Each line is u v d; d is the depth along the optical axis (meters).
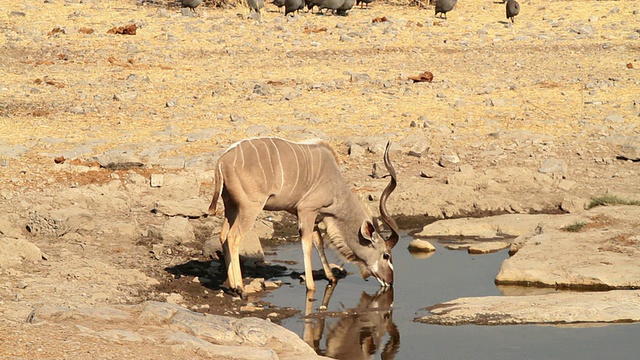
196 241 30.66
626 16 68.44
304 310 25.47
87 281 25.75
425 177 37.50
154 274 27.25
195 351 19.27
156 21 63.84
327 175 26.89
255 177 25.53
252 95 47.12
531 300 25.42
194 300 25.58
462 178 36.72
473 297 26.09
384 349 22.66
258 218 33.69
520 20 67.94
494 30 64.25
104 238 29.86
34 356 17.67
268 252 30.81
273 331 21.22
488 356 21.95
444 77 51.69
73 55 54.84
